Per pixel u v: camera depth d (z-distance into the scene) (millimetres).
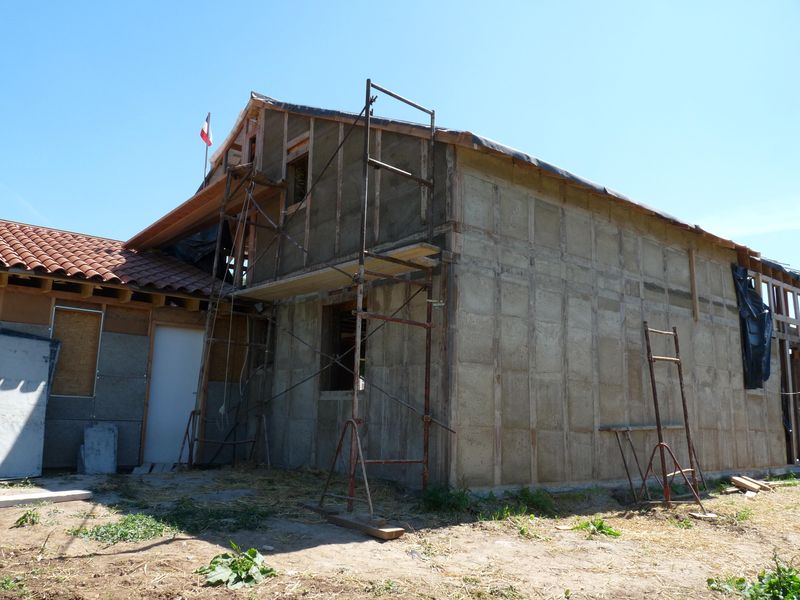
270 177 12266
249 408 12055
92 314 11016
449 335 8234
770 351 14102
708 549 6562
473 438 8227
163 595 4258
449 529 6711
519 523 7195
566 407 9484
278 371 11547
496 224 9055
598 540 6758
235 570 4711
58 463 10352
